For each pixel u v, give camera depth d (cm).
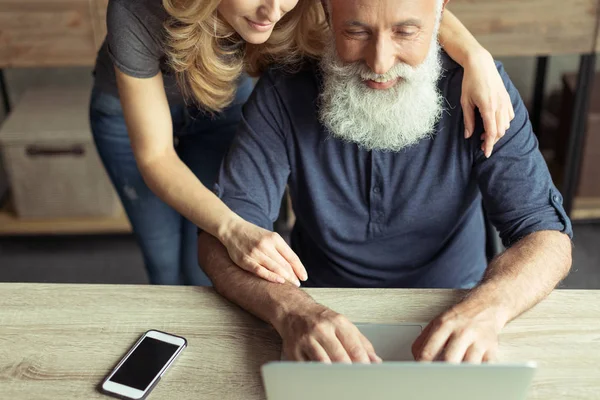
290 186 154
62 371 109
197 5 131
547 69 277
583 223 273
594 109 255
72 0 224
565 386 105
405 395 92
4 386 107
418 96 135
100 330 117
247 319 120
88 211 268
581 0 223
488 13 226
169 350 112
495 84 136
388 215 149
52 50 232
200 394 105
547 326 115
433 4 126
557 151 277
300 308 116
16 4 224
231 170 146
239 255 127
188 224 191
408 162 144
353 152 145
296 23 142
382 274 156
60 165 257
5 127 252
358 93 135
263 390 106
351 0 125
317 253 159
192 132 180
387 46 127
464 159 143
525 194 137
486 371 88
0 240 277
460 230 153
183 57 142
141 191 188
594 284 249
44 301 123
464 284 161
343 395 93
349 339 109
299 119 146
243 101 181
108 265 265
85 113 261
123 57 143
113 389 105
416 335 114
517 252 129
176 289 126
